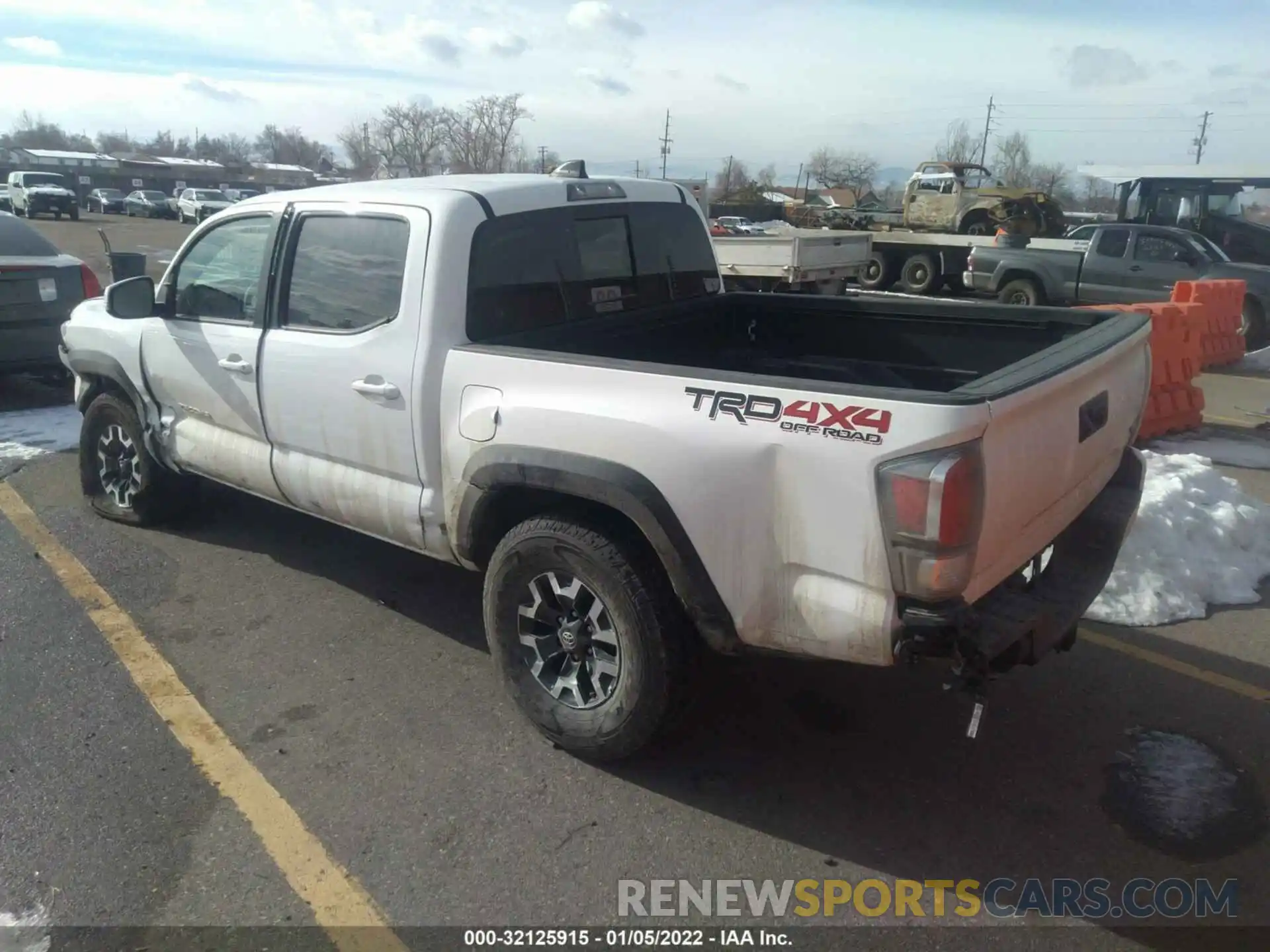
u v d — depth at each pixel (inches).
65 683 157.2
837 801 130.9
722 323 193.9
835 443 107.0
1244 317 510.3
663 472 118.2
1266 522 217.8
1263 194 665.0
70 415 320.5
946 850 121.9
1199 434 330.3
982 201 880.3
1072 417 123.6
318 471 164.9
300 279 163.5
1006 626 112.7
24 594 188.1
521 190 154.8
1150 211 683.4
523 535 134.0
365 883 115.1
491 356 136.3
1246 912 111.6
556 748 141.3
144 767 135.9
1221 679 161.8
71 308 321.7
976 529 103.8
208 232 183.6
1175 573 191.8
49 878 115.0
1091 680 161.2
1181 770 137.3
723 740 144.0
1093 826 126.1
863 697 155.8
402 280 146.9
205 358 179.2
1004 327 167.3
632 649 126.4
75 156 3068.4
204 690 155.8
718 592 118.0
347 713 149.6
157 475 211.9
